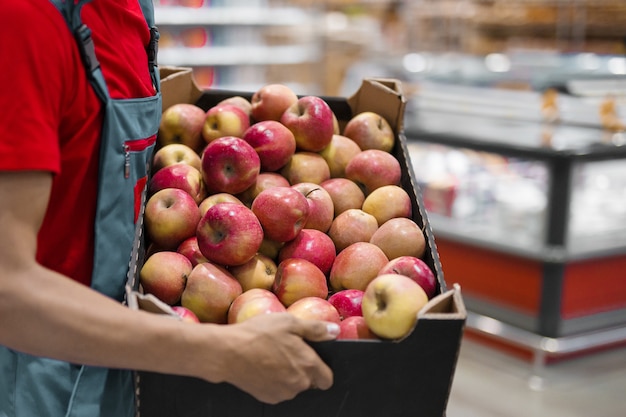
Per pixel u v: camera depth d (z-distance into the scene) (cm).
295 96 167
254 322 100
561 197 333
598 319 351
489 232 371
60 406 122
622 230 356
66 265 118
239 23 679
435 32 564
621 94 375
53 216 115
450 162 406
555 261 335
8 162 94
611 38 460
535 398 323
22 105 96
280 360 99
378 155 158
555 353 340
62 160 112
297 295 130
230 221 128
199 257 133
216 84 679
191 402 105
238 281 133
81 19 111
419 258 139
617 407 314
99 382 121
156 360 97
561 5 467
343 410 107
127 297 107
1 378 126
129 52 125
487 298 367
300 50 705
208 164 143
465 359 363
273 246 140
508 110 388
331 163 162
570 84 383
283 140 151
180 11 656
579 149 330
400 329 109
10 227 95
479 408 313
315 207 145
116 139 117
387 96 169
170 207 136
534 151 337
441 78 445
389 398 108
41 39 98
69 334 94
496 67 446
